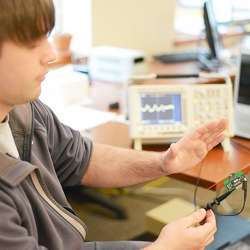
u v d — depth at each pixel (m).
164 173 1.33
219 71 2.42
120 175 1.35
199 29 3.50
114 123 1.79
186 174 1.37
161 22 3.20
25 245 0.86
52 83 1.86
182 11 3.48
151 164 1.33
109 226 2.30
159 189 2.37
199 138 1.29
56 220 1.05
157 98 1.57
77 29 2.77
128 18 2.93
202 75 1.96
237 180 1.36
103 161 1.36
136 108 1.56
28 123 1.09
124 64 2.38
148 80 1.91
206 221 1.09
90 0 2.67
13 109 1.06
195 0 3.50
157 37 3.19
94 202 2.25
